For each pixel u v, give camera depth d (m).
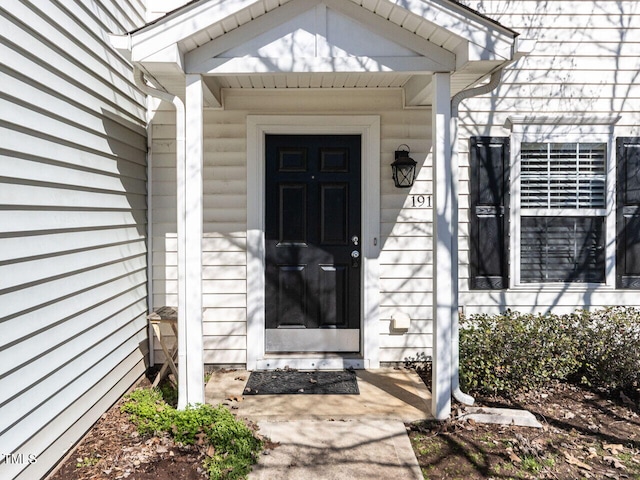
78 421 2.79
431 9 2.93
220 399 3.55
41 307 2.38
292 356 4.30
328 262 4.39
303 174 4.37
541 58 4.36
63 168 2.64
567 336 3.82
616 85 4.38
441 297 3.21
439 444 2.93
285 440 2.94
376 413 3.31
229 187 4.27
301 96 4.26
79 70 2.83
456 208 3.44
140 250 4.00
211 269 4.29
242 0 2.87
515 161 4.38
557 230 4.41
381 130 4.30
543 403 3.55
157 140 4.21
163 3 4.18
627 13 4.35
